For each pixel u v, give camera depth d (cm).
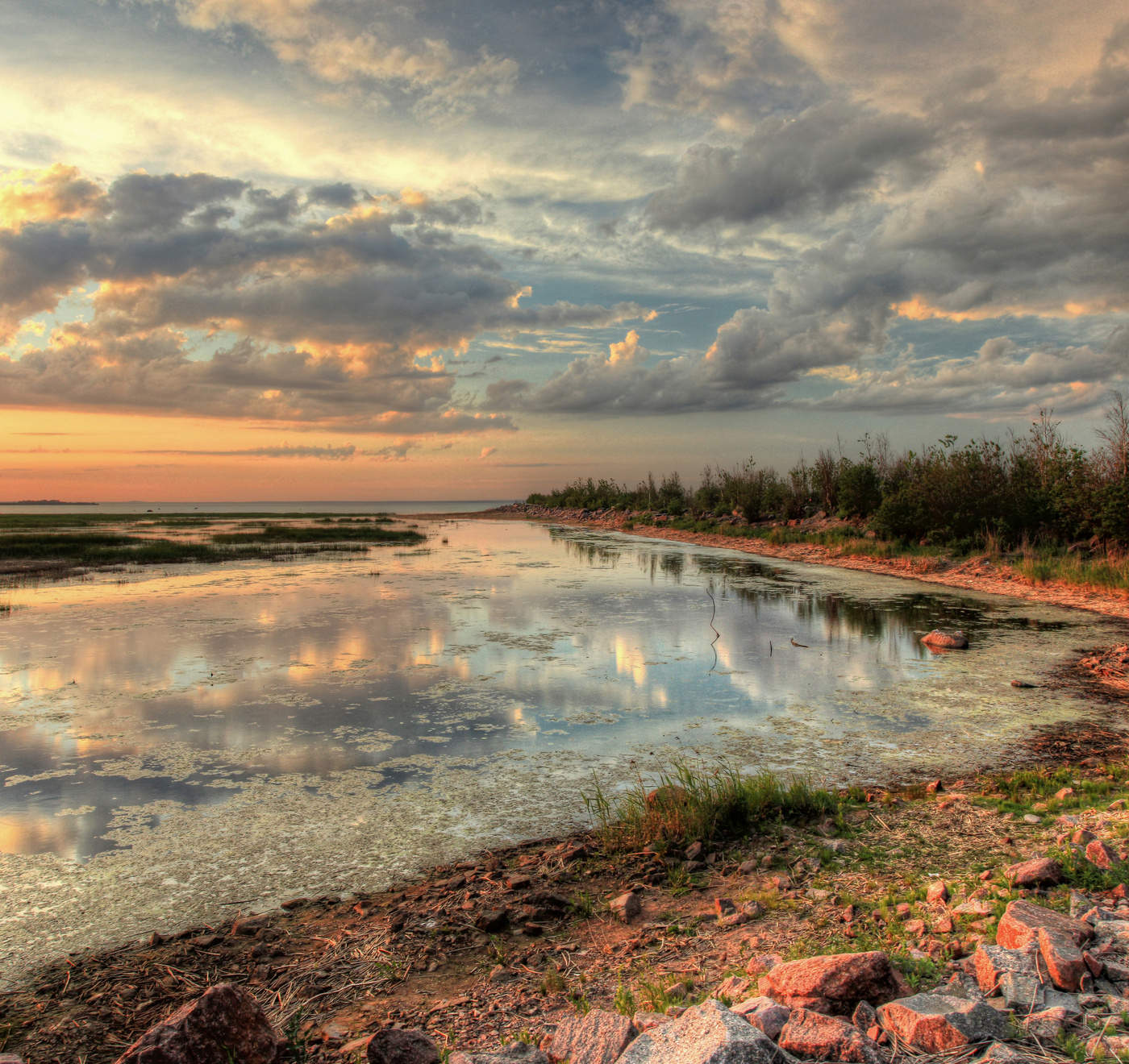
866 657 1076
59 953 395
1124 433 1839
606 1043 262
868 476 2838
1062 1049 244
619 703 857
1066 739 722
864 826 525
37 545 2872
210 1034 269
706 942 380
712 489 4191
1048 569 1705
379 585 1844
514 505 7900
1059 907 372
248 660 1056
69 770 660
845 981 289
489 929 401
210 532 3969
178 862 496
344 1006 338
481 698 876
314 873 482
